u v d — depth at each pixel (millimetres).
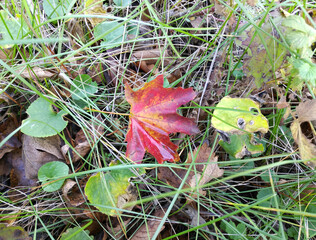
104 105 262
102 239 218
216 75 257
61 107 237
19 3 266
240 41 230
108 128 234
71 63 244
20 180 226
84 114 249
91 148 236
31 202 206
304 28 175
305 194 232
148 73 284
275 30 199
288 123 262
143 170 213
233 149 215
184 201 234
